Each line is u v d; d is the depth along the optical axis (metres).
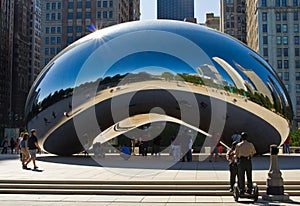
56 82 18.28
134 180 10.89
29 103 19.61
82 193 10.24
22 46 118.94
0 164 16.83
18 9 116.94
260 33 81.38
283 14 81.44
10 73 109.81
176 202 9.03
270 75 17.97
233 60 17.25
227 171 13.26
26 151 14.70
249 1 97.19
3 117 102.00
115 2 88.12
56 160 18.44
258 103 17.00
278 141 18.59
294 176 11.76
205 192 10.03
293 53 80.56
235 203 8.86
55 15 90.62
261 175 11.93
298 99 79.50
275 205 8.59
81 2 89.62
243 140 9.21
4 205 8.72
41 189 10.52
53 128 18.48
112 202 9.06
